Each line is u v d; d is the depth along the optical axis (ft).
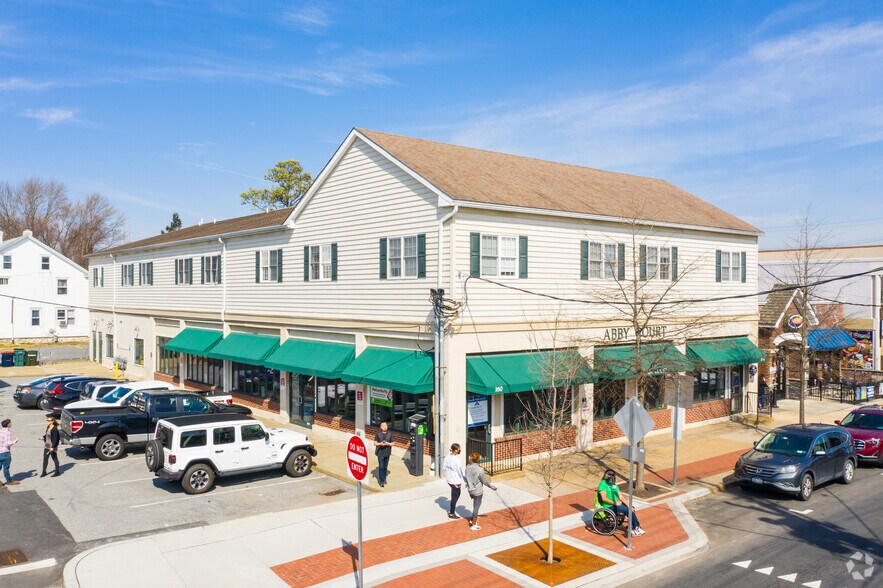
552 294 71.10
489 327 65.21
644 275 81.15
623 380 78.38
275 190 224.74
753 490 60.18
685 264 86.74
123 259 141.38
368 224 74.33
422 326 66.39
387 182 71.41
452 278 63.05
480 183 69.92
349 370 72.33
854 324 142.92
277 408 91.04
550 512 41.16
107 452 67.97
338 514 50.31
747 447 76.84
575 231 73.56
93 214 312.91
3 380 130.72
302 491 57.52
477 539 45.14
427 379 63.16
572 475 63.21
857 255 143.64
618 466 66.90
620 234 78.54
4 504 52.60
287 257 89.10
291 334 88.89
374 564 40.50
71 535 45.73
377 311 72.74
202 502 53.83
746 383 97.76
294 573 39.11
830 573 40.19
